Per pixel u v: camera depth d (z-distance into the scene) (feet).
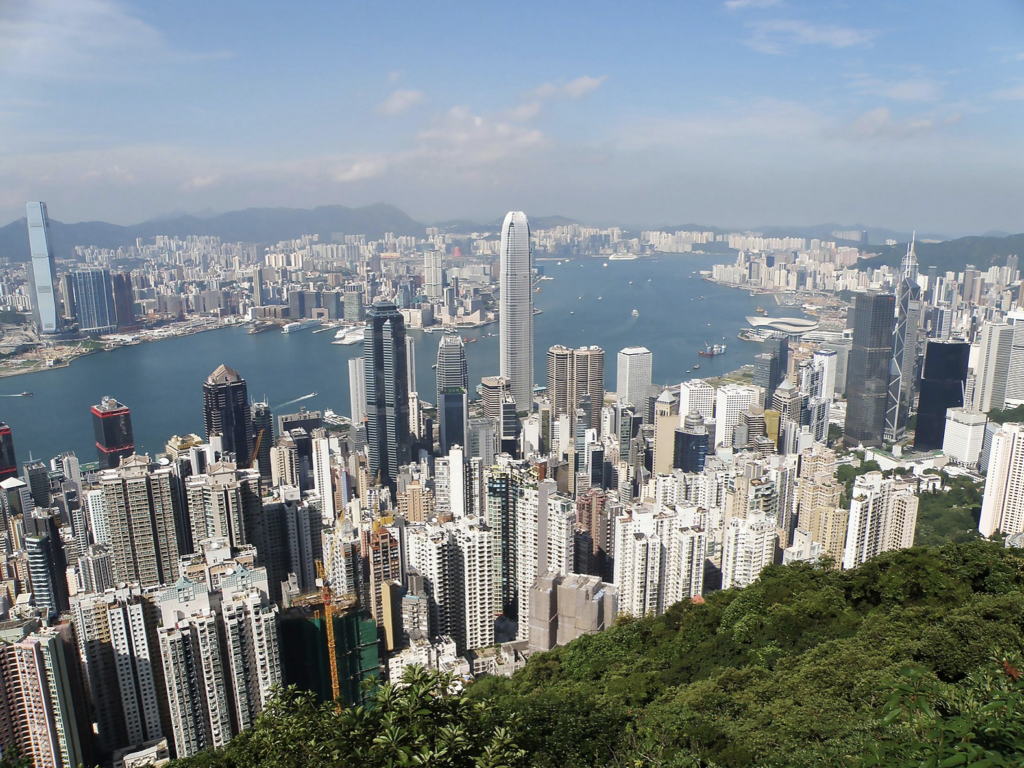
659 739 154.61
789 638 219.61
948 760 62.64
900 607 207.41
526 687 262.88
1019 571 226.79
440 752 79.87
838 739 128.57
